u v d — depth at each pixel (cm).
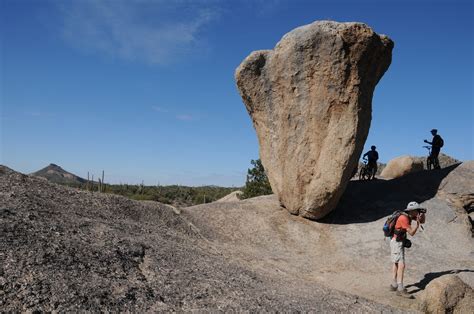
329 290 870
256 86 1614
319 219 1541
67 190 1206
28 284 544
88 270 637
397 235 976
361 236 1395
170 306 592
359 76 1439
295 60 1513
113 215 1129
